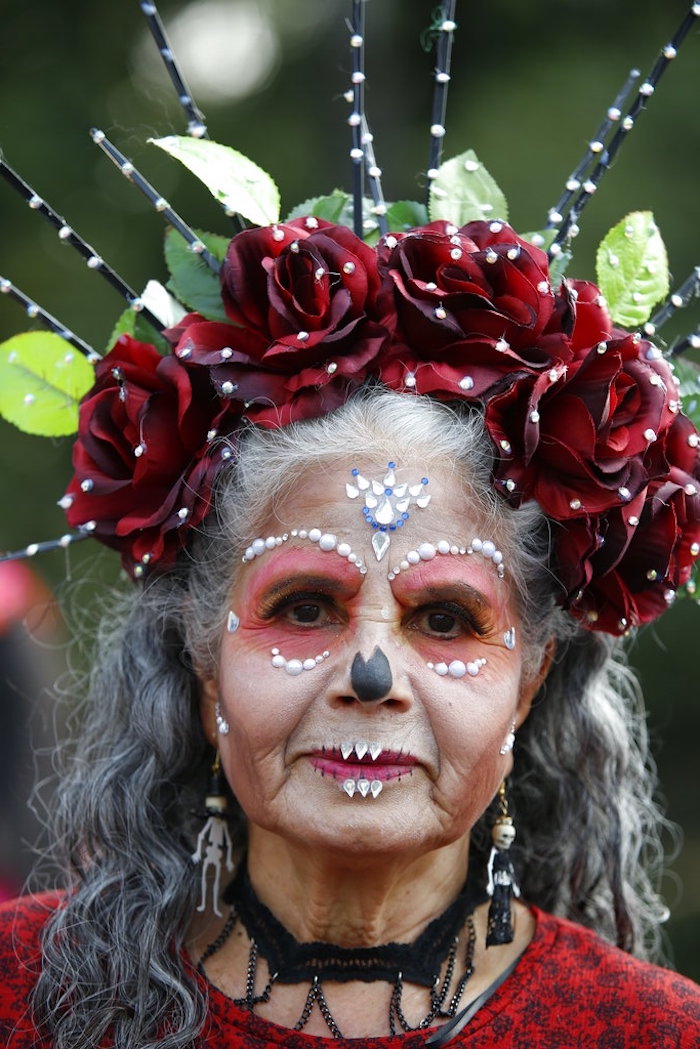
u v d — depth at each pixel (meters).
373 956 2.46
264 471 2.39
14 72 7.55
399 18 7.46
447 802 2.34
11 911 2.71
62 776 2.88
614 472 2.35
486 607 2.37
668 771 7.46
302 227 2.45
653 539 2.48
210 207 7.34
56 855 2.80
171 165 7.41
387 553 2.33
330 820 2.30
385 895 2.44
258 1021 2.43
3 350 2.72
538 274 2.36
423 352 2.38
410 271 2.35
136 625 2.77
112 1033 2.49
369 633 2.31
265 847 2.54
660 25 7.36
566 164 6.95
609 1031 2.47
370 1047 2.39
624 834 2.91
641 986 2.53
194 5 7.73
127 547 2.55
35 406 2.73
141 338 2.65
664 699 7.43
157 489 2.49
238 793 2.41
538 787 2.87
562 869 2.89
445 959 2.51
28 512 7.24
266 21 7.79
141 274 7.28
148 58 7.64
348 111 7.49
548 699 2.83
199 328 2.41
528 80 7.27
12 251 7.24
